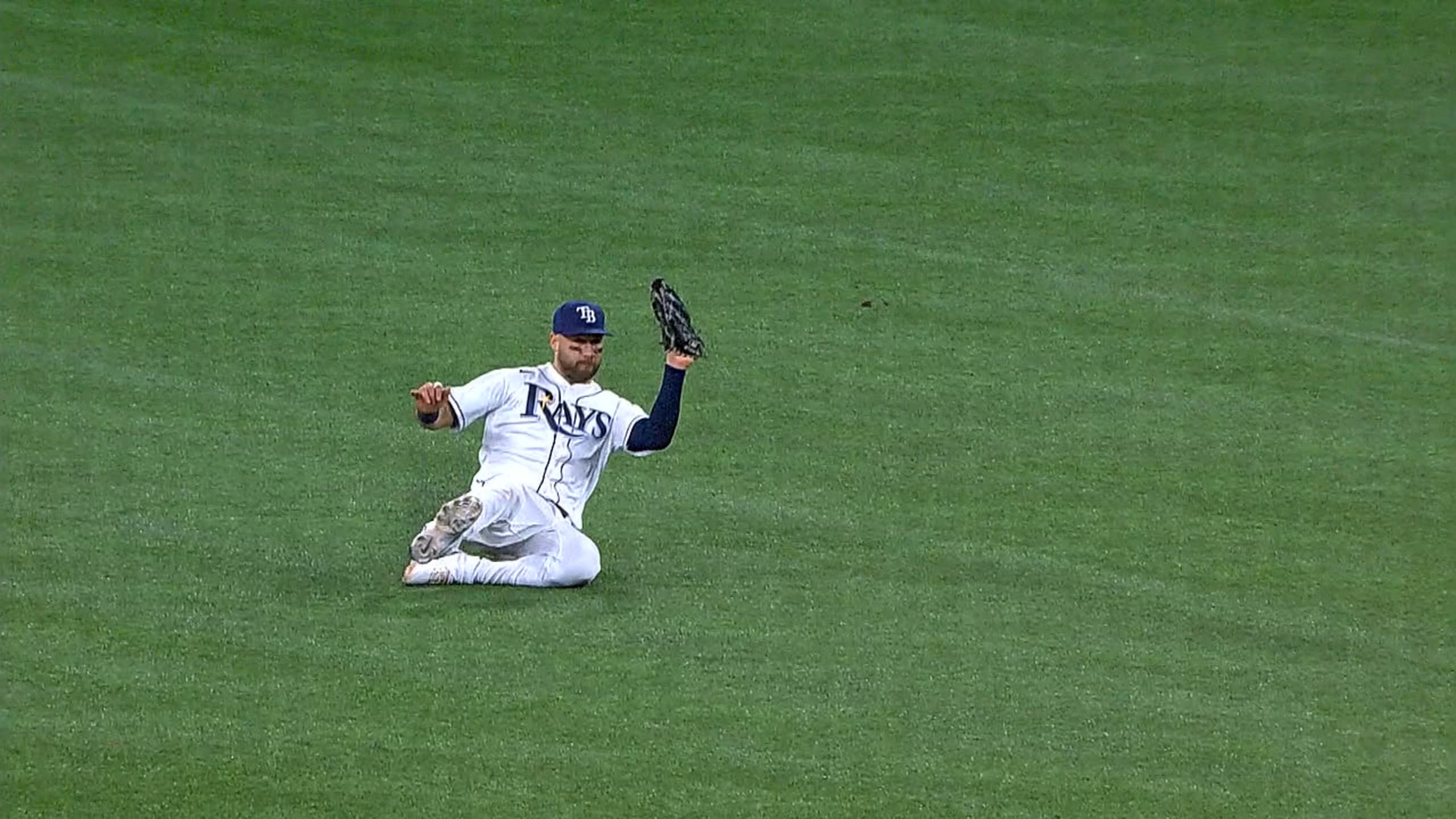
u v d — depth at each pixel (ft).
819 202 165.48
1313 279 153.89
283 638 95.76
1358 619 103.65
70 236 153.17
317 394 128.88
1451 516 117.08
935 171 172.14
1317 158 175.94
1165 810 83.56
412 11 201.26
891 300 148.25
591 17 201.87
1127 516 115.96
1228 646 100.01
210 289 145.18
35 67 184.65
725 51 195.11
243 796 81.92
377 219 158.92
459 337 138.72
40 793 81.61
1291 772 87.15
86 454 118.11
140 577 102.22
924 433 126.93
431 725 87.97
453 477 117.60
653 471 119.75
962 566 108.47
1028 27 202.08
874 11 205.26
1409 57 195.62
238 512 110.93
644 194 165.48
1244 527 115.14
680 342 100.42
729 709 90.63
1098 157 175.52
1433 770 87.66
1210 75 191.42
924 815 82.33
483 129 176.86
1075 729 90.38
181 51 189.98
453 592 101.91
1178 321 146.10
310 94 182.39
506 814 81.20
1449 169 173.78
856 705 91.66
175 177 164.76
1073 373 137.08
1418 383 136.77
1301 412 131.85
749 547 109.81
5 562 103.35
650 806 82.07
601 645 96.53
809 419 128.26
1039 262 155.94
